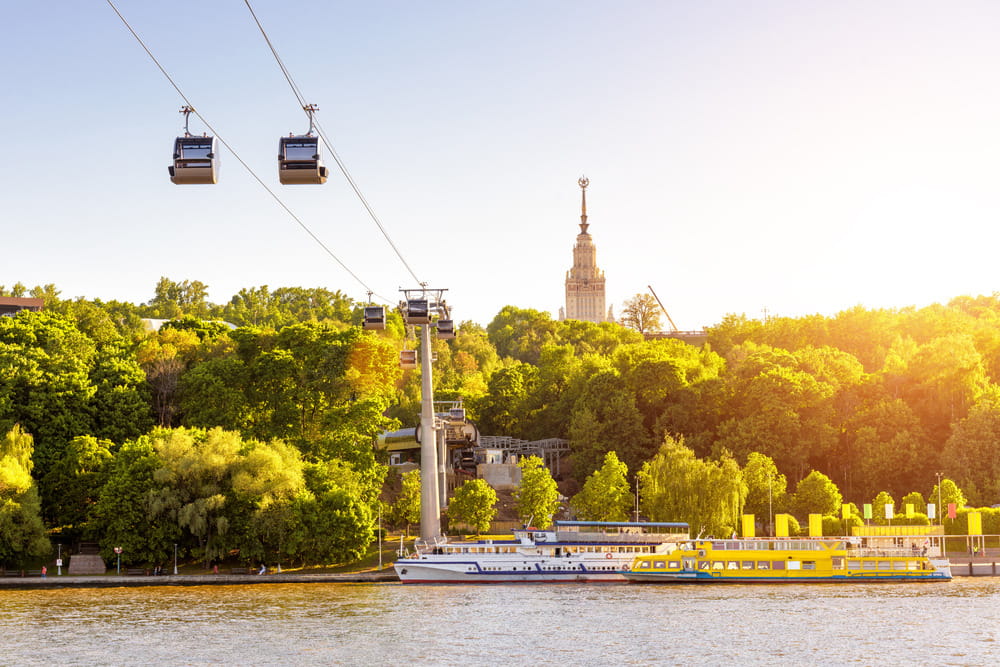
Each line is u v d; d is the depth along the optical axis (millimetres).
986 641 111438
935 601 136750
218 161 68000
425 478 167375
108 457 168500
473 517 177750
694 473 176875
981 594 143000
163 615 124625
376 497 182000
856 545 159375
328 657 103812
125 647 107500
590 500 183500
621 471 188000
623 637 112938
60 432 175875
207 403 194625
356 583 154375
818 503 188625
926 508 187125
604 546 159500
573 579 157625
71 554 164750
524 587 150625
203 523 156125
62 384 178250
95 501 169000
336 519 157500
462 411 197625
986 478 194125
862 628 118062
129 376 190375
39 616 123812
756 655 105312
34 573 157125
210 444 163625
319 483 166375
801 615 125938
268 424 196625
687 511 175125
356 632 114875
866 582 157000
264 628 116812
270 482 160375
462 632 115188
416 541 164500
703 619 123188
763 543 158625
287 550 156500
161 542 158625
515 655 104938
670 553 158000
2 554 153750
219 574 157125
